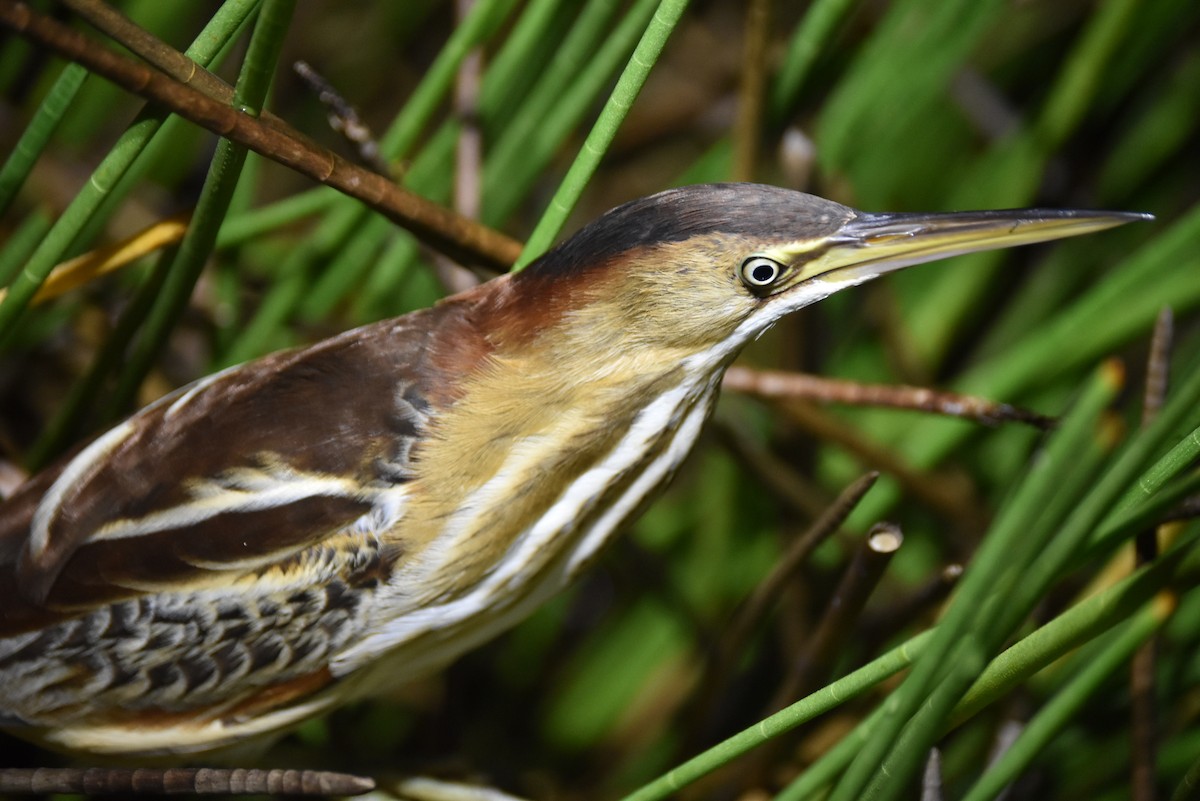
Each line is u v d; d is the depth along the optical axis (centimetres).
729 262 322
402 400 323
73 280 324
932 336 339
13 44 332
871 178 339
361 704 334
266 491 323
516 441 323
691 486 340
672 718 334
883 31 333
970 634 317
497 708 337
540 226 322
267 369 324
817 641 323
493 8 325
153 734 325
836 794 316
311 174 320
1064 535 315
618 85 321
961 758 329
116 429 324
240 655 324
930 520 335
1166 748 327
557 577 325
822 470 337
